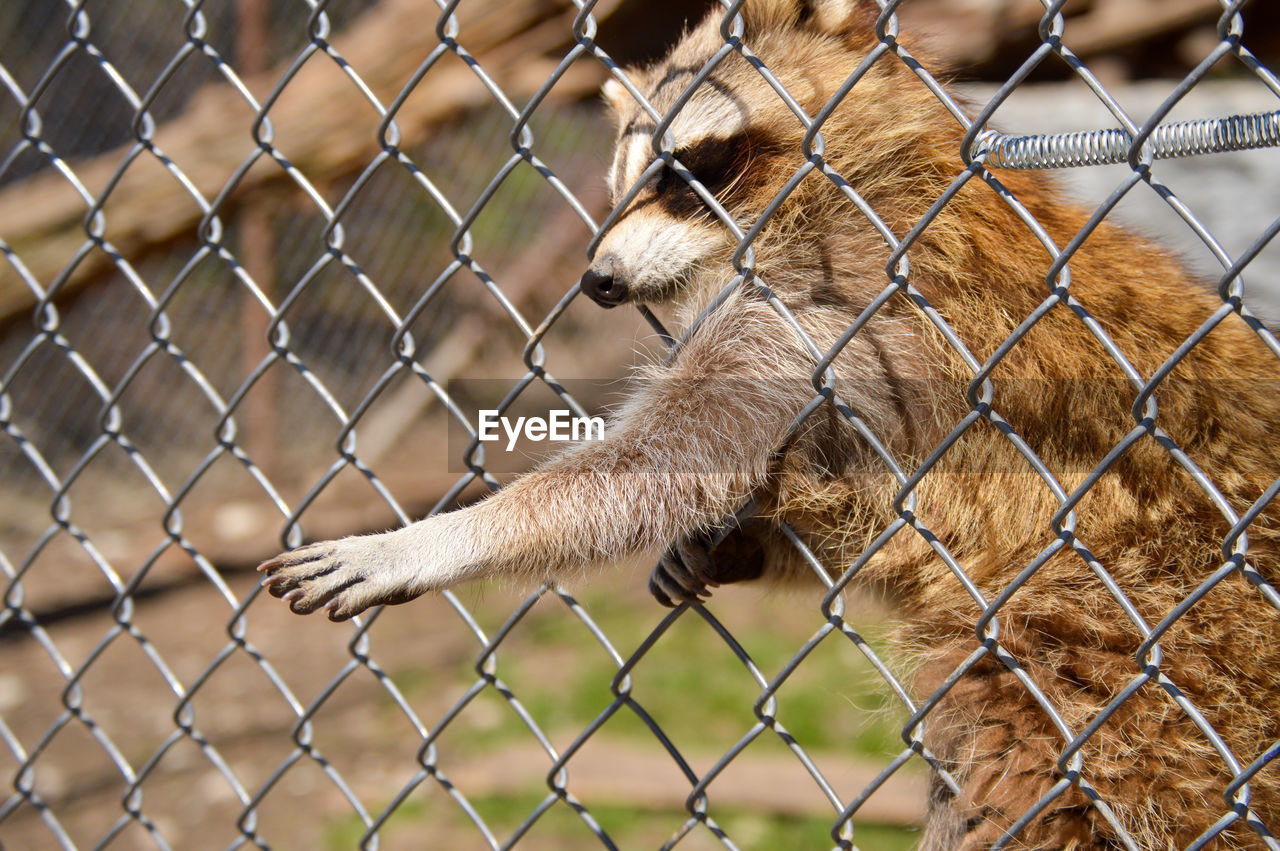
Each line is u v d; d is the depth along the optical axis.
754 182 2.87
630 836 4.46
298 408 8.43
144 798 4.91
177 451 8.41
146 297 2.55
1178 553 2.36
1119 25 7.13
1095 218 1.45
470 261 2.09
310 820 4.71
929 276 2.62
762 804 4.61
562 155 8.52
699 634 6.21
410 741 5.31
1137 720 2.24
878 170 2.80
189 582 7.27
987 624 1.72
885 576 2.65
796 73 2.91
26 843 4.57
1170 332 2.59
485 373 8.29
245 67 7.33
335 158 6.88
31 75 8.07
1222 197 5.79
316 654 6.31
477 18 6.85
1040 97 6.42
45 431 8.34
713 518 2.52
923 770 2.73
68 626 6.72
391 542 2.31
